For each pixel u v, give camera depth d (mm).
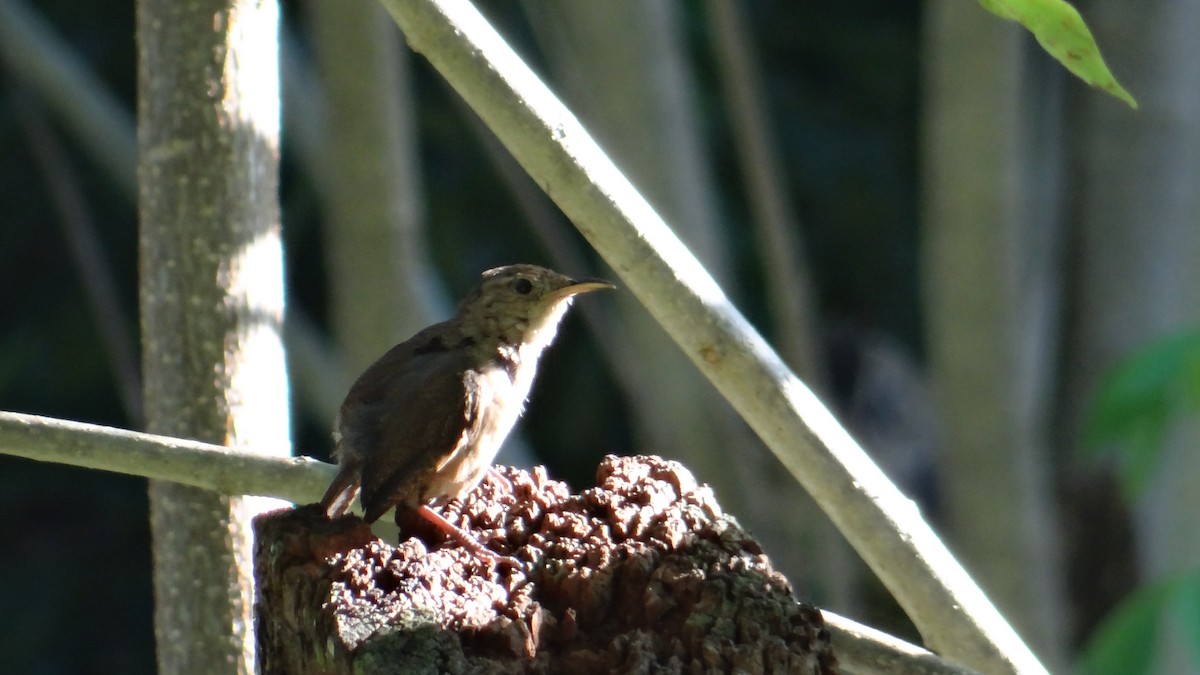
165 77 7527
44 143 16000
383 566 5543
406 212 12227
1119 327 14719
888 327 19641
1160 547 14031
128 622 21250
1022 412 12961
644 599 5445
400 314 12203
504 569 5578
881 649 5883
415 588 5418
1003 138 12664
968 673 5824
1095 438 9953
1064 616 14281
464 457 6590
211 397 7484
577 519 5844
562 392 19156
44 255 20000
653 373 13133
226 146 7547
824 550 13531
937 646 6254
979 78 12648
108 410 19859
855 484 6133
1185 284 14633
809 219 19484
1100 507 14539
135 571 21391
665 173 12961
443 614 5289
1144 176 14703
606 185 6055
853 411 18953
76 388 19422
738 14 14586
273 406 7691
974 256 12820
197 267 7508
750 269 18469
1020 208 13023
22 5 16016
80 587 21234
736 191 18703
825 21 19594
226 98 7551
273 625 5777
